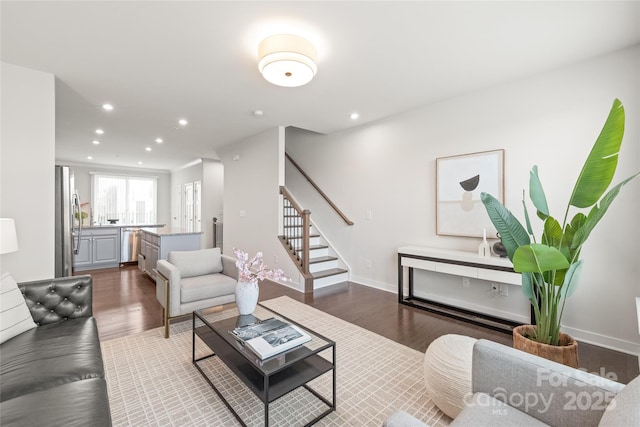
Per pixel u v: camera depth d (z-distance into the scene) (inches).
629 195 92.9
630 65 92.4
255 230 199.3
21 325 71.6
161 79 114.5
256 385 61.4
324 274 173.6
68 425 41.4
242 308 87.4
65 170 126.8
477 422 41.9
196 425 62.8
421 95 131.0
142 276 195.6
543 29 83.3
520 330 82.1
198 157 279.3
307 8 74.7
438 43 90.2
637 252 91.9
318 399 71.2
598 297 98.7
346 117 162.1
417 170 149.3
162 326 113.5
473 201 127.8
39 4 72.4
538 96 110.5
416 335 107.4
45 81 107.5
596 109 98.5
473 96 127.7
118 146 232.2
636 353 91.8
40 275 104.0
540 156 110.3
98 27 82.2
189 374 81.1
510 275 107.0
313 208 213.3
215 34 85.9
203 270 127.8
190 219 324.2
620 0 71.2
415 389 75.5
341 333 108.7
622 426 29.0
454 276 137.7
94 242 221.9
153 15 77.2
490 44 90.8
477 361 50.0
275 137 180.4
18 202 101.0
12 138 100.7
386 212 164.9
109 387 75.1
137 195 353.4
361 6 74.0
